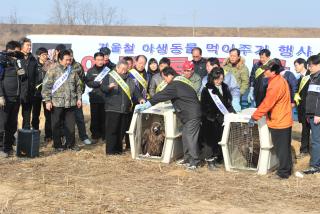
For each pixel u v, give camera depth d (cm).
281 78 805
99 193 719
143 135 946
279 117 803
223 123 877
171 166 891
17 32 2534
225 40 1440
